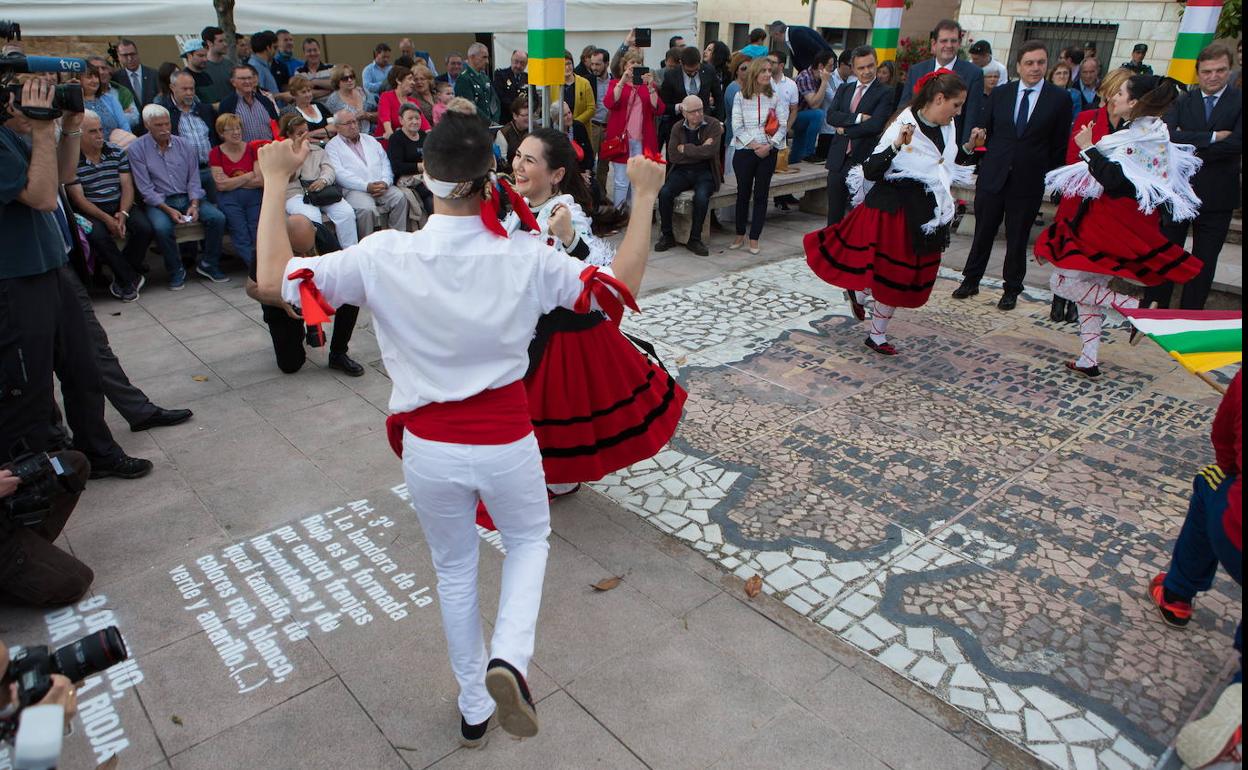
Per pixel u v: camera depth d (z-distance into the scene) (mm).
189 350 5336
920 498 3717
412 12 9727
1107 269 4613
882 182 4875
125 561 3234
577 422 3145
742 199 7598
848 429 4324
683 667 2740
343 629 2893
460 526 2137
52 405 3520
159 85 7922
